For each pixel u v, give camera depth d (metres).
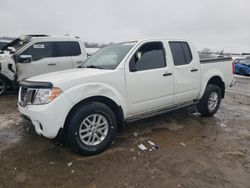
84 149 3.47
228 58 5.99
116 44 4.71
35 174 3.07
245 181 2.92
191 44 5.07
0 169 3.18
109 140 3.71
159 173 3.09
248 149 3.84
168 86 4.50
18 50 7.83
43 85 3.26
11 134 4.46
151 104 4.29
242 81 15.69
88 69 4.03
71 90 3.30
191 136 4.39
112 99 3.71
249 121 5.41
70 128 3.36
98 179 2.96
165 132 4.58
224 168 3.22
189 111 6.12
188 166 3.27
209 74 5.38
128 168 3.21
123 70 3.86
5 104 6.85
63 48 8.36
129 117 4.11
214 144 4.03
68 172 3.11
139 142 4.08
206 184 2.85
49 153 3.65
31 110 3.29
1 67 7.72
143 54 4.21
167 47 4.57
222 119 5.53
